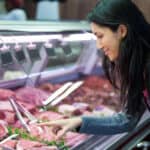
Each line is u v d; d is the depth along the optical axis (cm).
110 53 154
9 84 262
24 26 264
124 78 152
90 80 343
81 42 317
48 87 288
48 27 282
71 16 664
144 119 238
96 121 156
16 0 430
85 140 191
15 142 179
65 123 153
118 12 146
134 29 147
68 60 327
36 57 274
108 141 196
